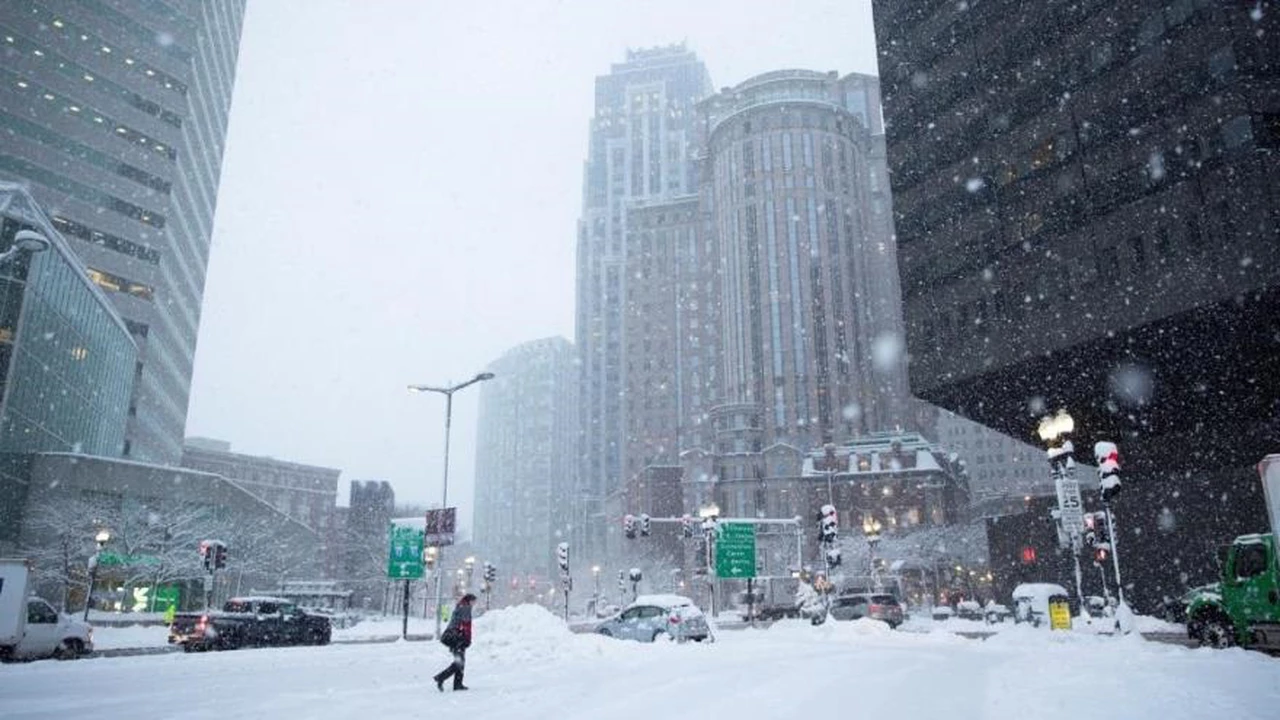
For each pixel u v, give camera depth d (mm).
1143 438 51562
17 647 20781
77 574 53312
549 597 171750
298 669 17656
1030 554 61781
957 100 45938
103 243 80625
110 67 83625
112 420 73375
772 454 108125
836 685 13195
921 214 46938
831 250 139500
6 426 53250
